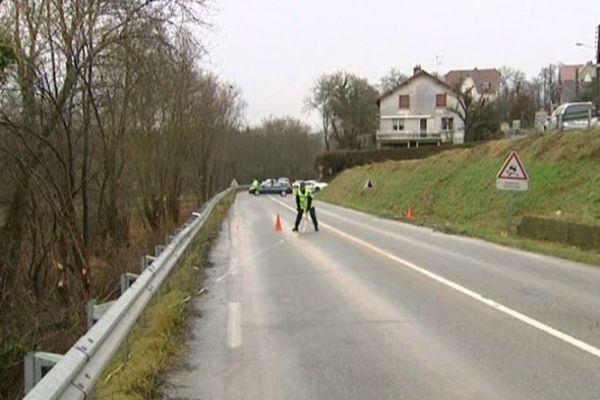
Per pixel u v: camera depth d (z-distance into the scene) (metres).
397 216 34.84
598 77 50.31
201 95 40.47
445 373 6.85
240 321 9.56
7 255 15.66
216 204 41.62
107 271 17.92
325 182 79.38
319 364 7.28
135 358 7.26
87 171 18.27
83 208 17.77
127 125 25.22
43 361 5.44
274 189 73.88
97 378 5.39
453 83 100.25
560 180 25.47
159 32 17.00
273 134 108.12
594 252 16.66
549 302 10.52
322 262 16.27
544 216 21.81
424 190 38.84
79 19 15.34
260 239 23.08
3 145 15.23
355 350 7.84
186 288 12.11
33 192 16.58
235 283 13.24
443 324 9.08
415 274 13.88
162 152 31.72
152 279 9.64
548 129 33.88
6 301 15.12
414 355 7.57
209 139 48.25
